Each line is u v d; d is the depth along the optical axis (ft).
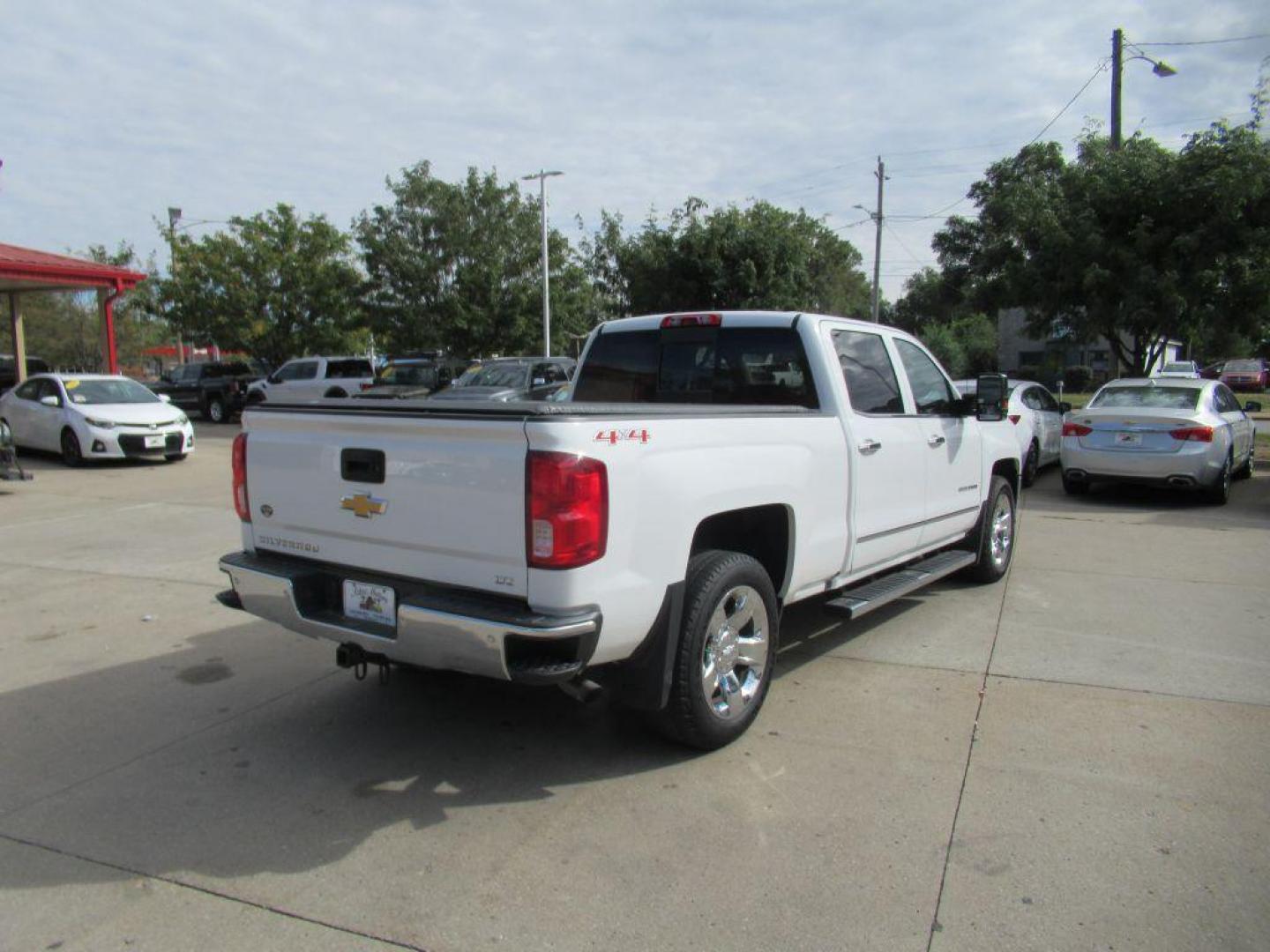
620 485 10.99
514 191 100.37
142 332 147.23
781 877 10.00
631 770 12.67
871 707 14.74
